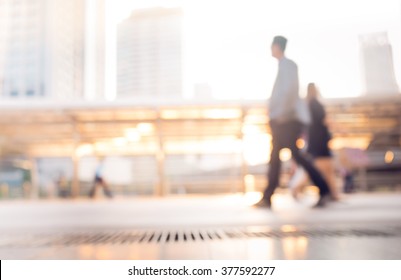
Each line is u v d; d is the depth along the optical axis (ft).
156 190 27.99
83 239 6.75
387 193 25.38
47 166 29.58
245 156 26.91
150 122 28.63
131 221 9.38
